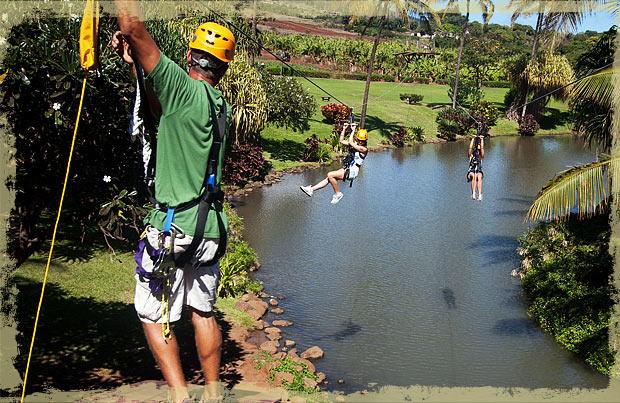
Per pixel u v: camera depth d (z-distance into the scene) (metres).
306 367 12.30
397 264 20.70
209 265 2.52
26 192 5.36
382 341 14.36
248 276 18.80
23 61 5.29
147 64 2.19
